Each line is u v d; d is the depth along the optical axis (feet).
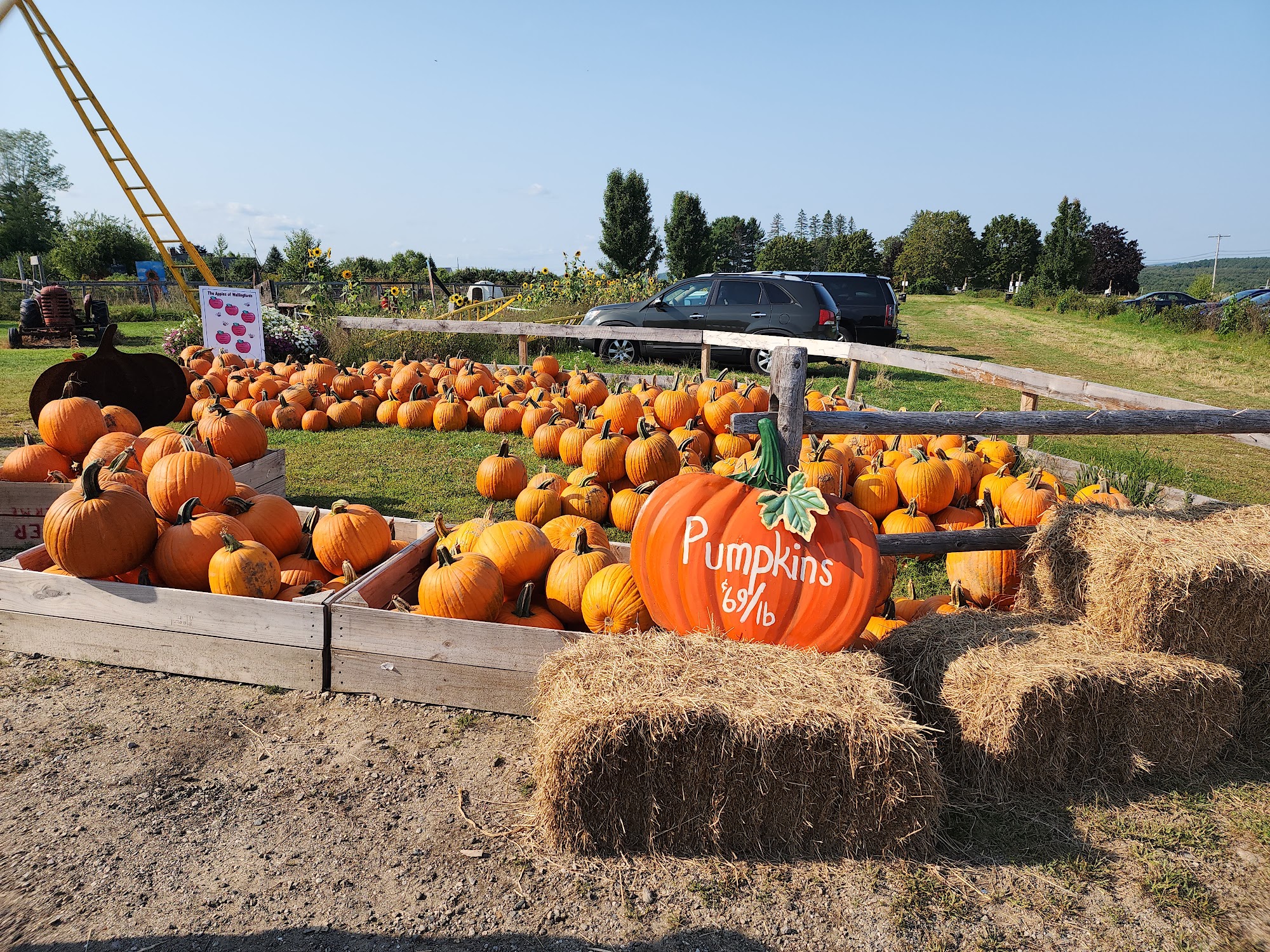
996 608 12.62
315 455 23.25
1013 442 24.91
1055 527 10.49
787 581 9.59
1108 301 119.75
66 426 16.34
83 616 10.98
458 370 32.68
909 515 15.47
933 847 7.89
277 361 38.63
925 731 9.06
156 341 59.00
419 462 22.52
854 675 8.36
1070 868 7.74
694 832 7.84
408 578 12.27
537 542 11.76
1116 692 8.80
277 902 7.08
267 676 10.66
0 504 14.89
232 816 8.20
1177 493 19.11
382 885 7.34
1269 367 61.82
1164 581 9.07
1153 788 9.06
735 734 7.48
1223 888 7.55
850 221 500.74
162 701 10.27
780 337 32.89
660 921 7.02
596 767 7.58
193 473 13.20
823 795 7.72
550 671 8.69
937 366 23.75
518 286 103.65
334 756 9.25
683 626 9.86
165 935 6.68
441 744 9.52
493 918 7.00
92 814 8.10
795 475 9.80
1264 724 9.98
